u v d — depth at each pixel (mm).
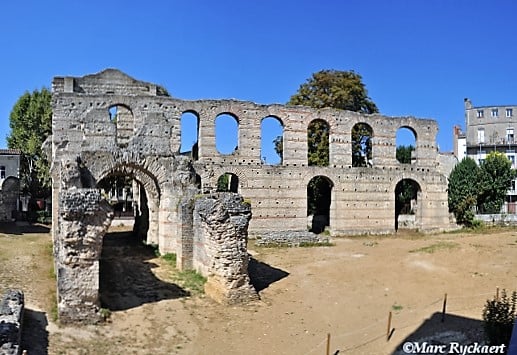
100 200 23500
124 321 23594
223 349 21578
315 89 74500
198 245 31328
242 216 28094
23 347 19641
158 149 35312
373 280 32312
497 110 99188
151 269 32219
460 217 66062
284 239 47906
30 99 79500
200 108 53188
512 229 62188
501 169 72062
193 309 25906
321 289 30500
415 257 38812
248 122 54781
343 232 57594
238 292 27297
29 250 37125
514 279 31109
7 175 71000
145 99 51281
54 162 37688
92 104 49188
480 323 22766
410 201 72062
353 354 20969
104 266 32219
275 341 22562
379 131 60656
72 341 21000
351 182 58406
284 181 55281
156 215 38656
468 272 33219
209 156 53250
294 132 56531
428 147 62844
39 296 25391
